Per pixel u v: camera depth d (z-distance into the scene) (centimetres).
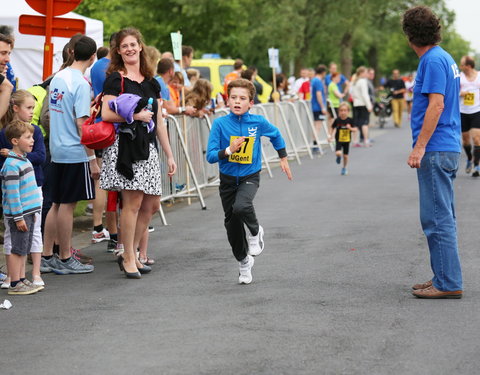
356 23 5894
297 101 2862
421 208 895
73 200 1062
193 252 1195
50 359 710
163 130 1054
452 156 887
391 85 4278
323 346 724
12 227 955
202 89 1802
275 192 1847
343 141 2169
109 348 736
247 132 980
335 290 932
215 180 2000
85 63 1073
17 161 950
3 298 942
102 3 3053
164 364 686
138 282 1008
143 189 1002
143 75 1027
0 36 1013
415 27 889
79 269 1073
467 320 798
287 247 1203
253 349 720
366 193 1788
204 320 820
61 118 1059
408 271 1023
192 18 5103
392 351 707
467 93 2005
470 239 1224
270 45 5472
